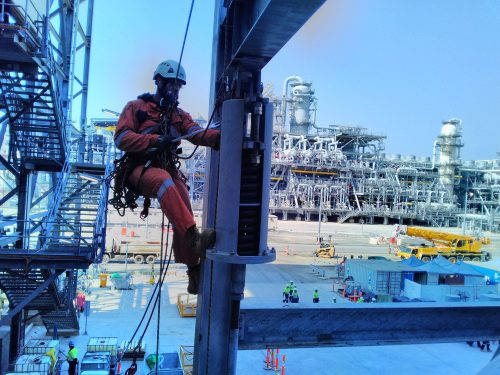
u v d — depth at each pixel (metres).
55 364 15.77
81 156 19.83
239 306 3.76
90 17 22.14
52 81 13.32
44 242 12.80
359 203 95.06
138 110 3.37
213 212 3.91
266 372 16.20
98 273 32.06
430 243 62.06
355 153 98.12
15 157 16.36
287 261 43.19
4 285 14.17
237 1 3.22
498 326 4.62
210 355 3.76
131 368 13.44
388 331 4.35
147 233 37.94
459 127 102.06
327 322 4.23
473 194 109.38
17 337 15.78
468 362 17.97
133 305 24.27
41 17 12.92
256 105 3.03
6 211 28.91
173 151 3.55
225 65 3.59
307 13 2.55
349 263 33.69
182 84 3.55
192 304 22.73
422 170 104.94
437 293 27.97
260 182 3.08
